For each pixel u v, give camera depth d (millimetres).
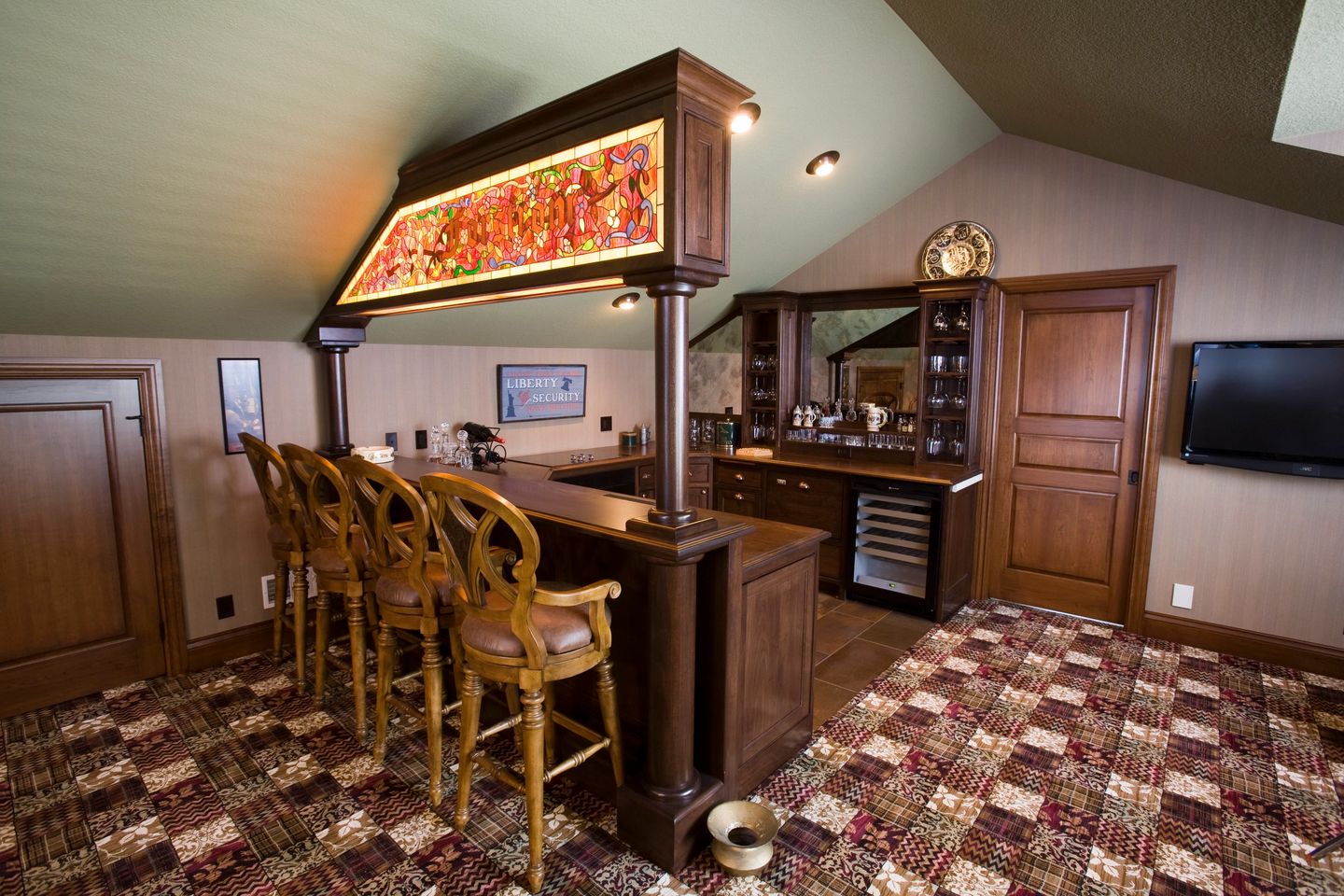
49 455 2861
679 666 1975
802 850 2061
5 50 1657
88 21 1661
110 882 1928
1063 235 3762
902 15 2609
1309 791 2322
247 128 2111
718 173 1802
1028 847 2066
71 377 2865
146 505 3105
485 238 2230
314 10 1807
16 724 2766
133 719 2809
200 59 1841
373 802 2273
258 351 3354
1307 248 3107
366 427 3764
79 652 2979
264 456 2854
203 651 3291
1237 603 3428
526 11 2041
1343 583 3154
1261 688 3072
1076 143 3488
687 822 1997
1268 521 3305
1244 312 3287
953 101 3406
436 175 2391
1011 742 2641
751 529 2074
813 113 3084
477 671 1979
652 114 1705
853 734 2703
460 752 2098
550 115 1935
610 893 1903
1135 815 2207
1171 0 1664
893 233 4398
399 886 1915
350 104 2141
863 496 4191
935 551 3846
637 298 4359
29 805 2254
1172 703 2939
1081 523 3914
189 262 2611
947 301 4059
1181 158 2957
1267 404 3160
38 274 2414
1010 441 4105
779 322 4797
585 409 4953
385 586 2328
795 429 4941
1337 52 1746
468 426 4055
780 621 2393
